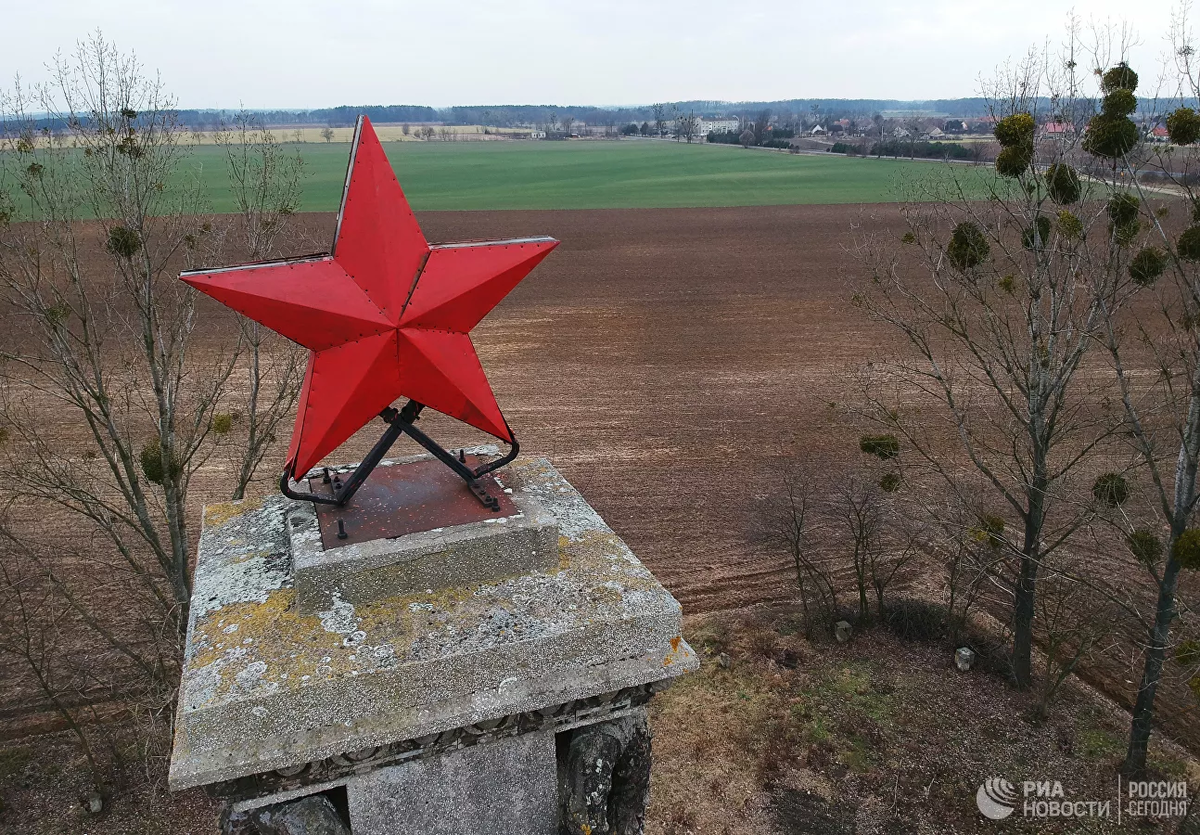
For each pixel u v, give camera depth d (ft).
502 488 21.40
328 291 18.51
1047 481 47.32
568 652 17.78
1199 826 38.96
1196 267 38.22
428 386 20.04
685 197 272.31
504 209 248.11
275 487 69.82
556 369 105.81
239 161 68.80
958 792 42.70
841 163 373.61
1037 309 44.60
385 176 18.88
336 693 15.98
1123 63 36.73
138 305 44.19
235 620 17.62
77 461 70.90
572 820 19.11
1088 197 41.63
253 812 17.01
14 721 47.96
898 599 58.23
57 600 56.24
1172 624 52.85
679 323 125.80
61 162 46.68
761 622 56.39
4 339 92.32
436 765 17.83
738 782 43.24
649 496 72.13
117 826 42.22
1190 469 38.68
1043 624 55.88
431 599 18.39
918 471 73.26
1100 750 45.34
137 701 48.06
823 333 118.21
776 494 71.05
